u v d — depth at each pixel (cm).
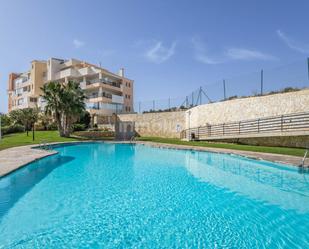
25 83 5950
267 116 2152
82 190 932
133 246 515
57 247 511
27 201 795
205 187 979
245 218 664
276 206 755
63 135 3334
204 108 2889
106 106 4722
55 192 898
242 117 2395
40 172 1247
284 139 1941
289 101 1981
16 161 1260
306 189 942
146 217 671
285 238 551
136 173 1249
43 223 630
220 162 1556
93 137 3656
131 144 2783
